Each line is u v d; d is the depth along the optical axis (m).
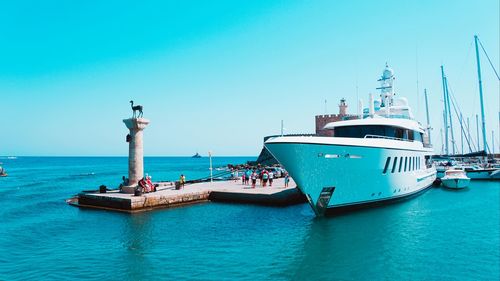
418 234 18.22
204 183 36.78
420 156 32.66
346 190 22.25
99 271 12.91
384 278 12.39
